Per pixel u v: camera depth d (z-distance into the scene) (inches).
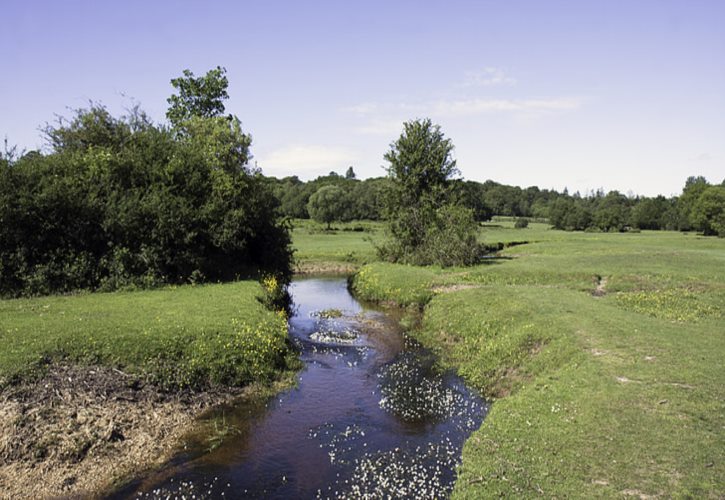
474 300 921.5
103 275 940.0
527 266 1370.6
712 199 3284.9
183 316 685.9
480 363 663.1
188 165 1151.6
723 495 304.8
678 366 514.0
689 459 345.1
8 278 850.1
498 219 5969.5
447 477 385.4
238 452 439.8
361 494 366.9
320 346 802.2
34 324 602.9
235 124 1425.9
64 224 918.4
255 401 557.0
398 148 1851.6
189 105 1742.1
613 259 1478.8
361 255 2214.6
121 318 654.5
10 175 870.4
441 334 841.5
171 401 514.0
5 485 367.2
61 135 1189.7
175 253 1029.8
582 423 412.2
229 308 757.9
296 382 623.2
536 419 438.3
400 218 1739.7
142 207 993.5
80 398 465.4
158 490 375.2
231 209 1161.4
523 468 359.9
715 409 415.5
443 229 1626.5
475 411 534.6
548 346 623.5
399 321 997.2
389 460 419.8
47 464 391.9
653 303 855.7
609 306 816.3
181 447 447.2
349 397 578.6
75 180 970.7
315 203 4333.2
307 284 1615.4
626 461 349.4
